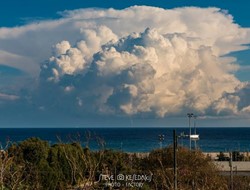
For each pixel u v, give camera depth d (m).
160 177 34.06
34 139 41.97
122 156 42.69
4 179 19.88
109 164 28.67
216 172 45.41
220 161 66.88
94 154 26.39
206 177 36.53
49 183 33.22
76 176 21.02
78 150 23.48
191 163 44.75
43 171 33.72
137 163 46.66
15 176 22.19
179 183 33.91
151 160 46.06
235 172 55.78
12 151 26.52
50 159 39.25
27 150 39.59
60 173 36.38
